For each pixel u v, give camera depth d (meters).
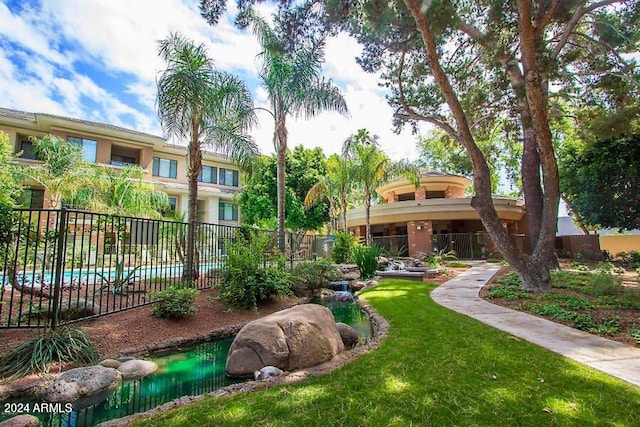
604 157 18.47
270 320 4.91
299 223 25.81
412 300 8.64
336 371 3.96
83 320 5.67
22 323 5.68
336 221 29.28
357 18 10.14
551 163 9.05
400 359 4.23
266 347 4.52
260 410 3.03
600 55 12.80
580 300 7.32
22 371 4.18
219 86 10.43
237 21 9.30
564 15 10.15
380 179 20.80
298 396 3.30
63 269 5.73
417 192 27.92
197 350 5.86
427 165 37.38
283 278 9.20
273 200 25.12
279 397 3.29
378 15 9.74
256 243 9.37
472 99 14.92
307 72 12.59
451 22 9.73
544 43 10.45
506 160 30.58
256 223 23.88
